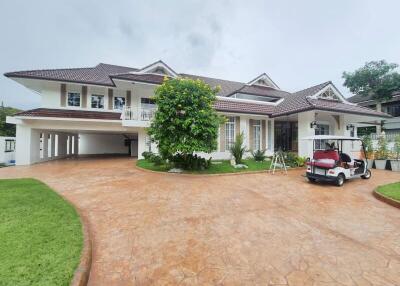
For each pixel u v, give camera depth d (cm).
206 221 480
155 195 671
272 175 1044
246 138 1555
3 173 1038
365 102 2841
